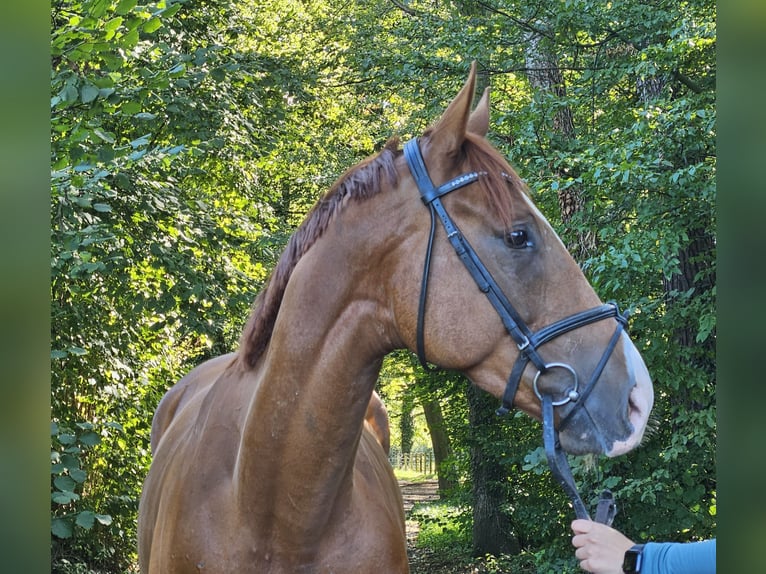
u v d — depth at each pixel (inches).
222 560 75.2
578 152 252.7
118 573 329.4
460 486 408.8
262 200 392.2
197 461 81.8
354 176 74.0
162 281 260.8
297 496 71.6
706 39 208.2
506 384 68.4
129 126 264.8
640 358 68.6
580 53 287.7
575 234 244.2
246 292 271.4
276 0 470.3
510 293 67.7
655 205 209.5
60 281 223.0
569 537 282.5
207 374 134.0
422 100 324.8
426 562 395.2
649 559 60.2
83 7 142.1
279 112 353.1
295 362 71.1
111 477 307.7
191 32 327.3
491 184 69.4
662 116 199.2
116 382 271.0
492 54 303.6
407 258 69.7
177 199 258.8
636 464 225.1
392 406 880.3
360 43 403.2
